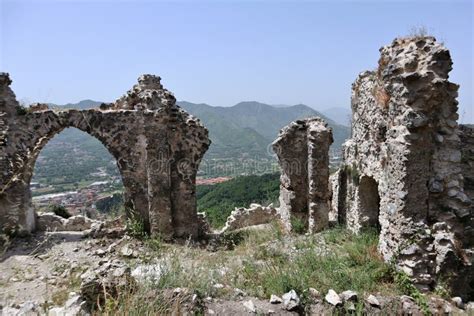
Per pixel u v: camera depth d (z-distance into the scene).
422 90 7.18
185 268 7.03
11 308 5.26
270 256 8.98
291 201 12.79
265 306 5.68
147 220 12.17
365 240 9.06
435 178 7.18
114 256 10.35
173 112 12.06
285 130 12.74
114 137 11.94
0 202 11.37
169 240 11.95
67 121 11.79
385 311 5.62
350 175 11.59
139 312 4.71
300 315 5.55
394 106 7.74
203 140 12.32
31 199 12.48
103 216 15.79
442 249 6.66
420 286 6.73
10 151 11.47
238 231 13.33
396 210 7.31
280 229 12.95
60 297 6.40
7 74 11.47
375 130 9.20
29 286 8.05
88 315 4.98
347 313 5.45
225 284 6.44
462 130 9.23
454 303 6.33
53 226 13.41
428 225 7.17
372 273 6.85
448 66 7.27
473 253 6.86
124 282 5.51
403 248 6.99
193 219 12.46
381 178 8.54
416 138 7.11
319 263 7.37
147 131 11.66
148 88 12.65
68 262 9.78
